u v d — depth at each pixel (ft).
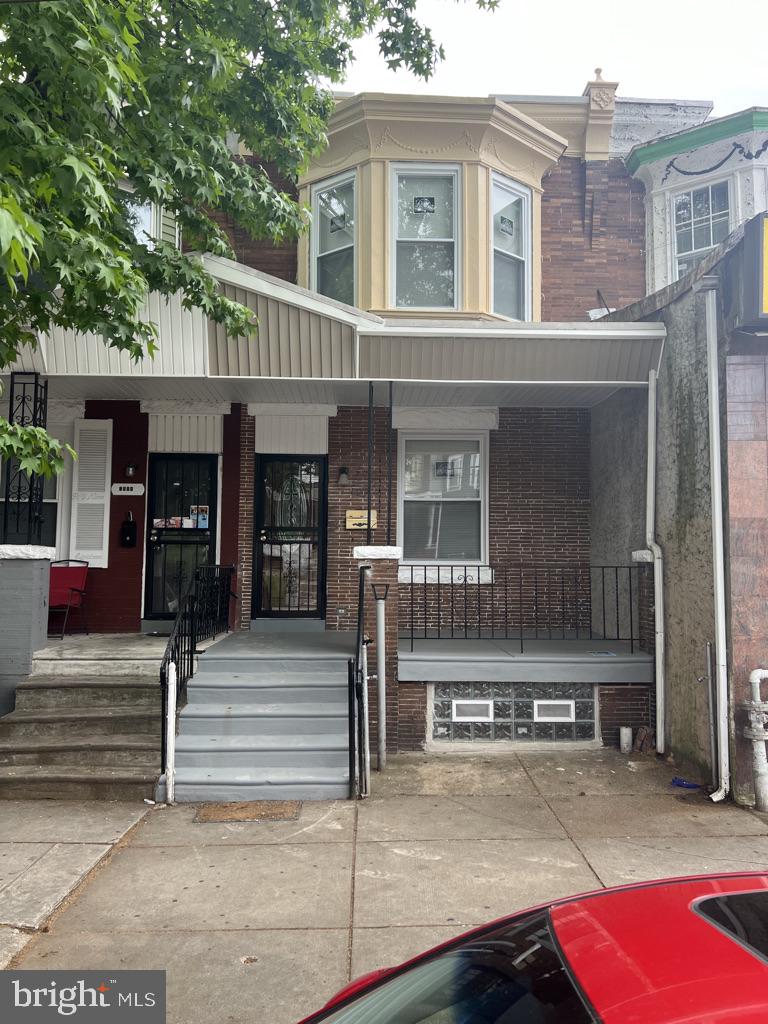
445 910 14.29
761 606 20.72
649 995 4.82
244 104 23.98
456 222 30.50
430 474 32.76
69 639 28.60
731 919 5.96
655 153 32.94
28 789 20.36
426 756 24.58
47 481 31.45
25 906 14.26
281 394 29.01
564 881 15.52
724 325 21.07
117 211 17.90
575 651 26.11
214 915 14.12
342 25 25.63
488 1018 5.39
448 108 29.99
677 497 23.82
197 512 31.86
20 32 15.02
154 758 21.40
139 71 17.83
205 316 24.16
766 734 20.06
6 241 10.20
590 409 32.35
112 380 26.00
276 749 21.40
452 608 28.71
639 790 21.44
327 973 12.16
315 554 32.12
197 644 26.78
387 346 24.80
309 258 31.73
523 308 32.17
